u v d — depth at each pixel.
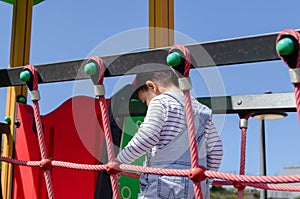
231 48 1.47
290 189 1.67
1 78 2.18
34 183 2.84
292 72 1.17
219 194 13.05
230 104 1.95
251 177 1.39
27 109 3.06
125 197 2.45
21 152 2.98
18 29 3.64
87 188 2.53
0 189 2.85
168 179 1.72
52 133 2.80
